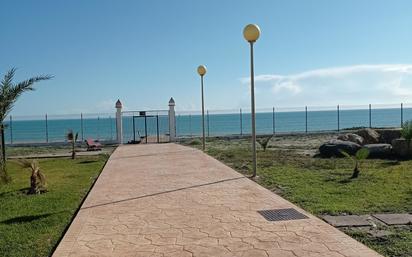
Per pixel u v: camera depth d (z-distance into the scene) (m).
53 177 12.98
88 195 9.52
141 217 7.36
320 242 5.65
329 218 6.91
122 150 22.39
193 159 16.50
